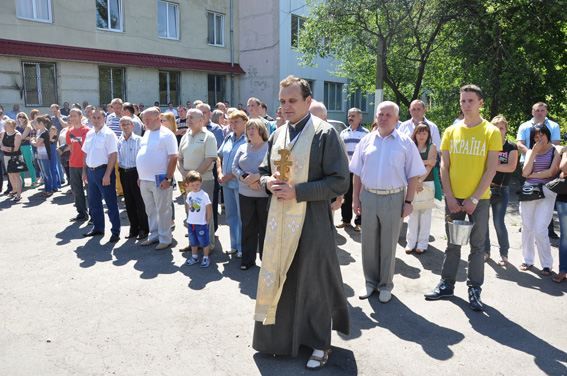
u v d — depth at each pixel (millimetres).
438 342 3572
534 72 11289
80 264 5367
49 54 16031
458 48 12484
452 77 13812
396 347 3496
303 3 23156
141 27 19078
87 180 6715
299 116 3121
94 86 17688
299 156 3064
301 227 3104
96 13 17719
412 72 15555
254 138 4914
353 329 3795
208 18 21828
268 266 3170
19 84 15836
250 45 22953
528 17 11430
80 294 4492
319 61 25172
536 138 4898
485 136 4020
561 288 4641
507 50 11547
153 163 5773
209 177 5734
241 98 23688
